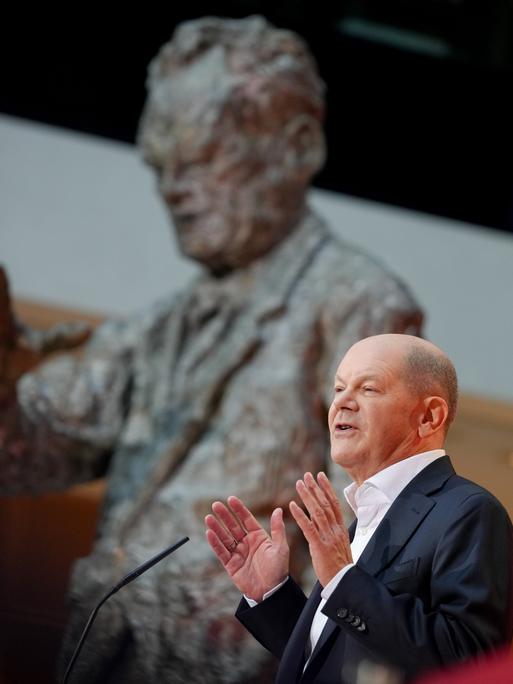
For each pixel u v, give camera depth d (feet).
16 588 71.67
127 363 80.33
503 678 21.83
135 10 99.35
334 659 23.59
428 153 100.17
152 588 66.95
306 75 79.92
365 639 22.40
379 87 100.78
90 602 67.21
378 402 24.91
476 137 100.42
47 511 84.17
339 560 22.94
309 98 79.20
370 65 100.58
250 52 79.61
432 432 24.95
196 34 80.28
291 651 24.59
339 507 23.36
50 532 83.15
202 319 79.61
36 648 57.16
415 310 73.67
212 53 79.82
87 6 98.84
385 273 75.46
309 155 79.15
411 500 24.29
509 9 99.91
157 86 80.28
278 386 72.69
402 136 100.58
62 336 61.77
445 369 25.39
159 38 99.19
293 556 69.10
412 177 100.17
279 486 70.74
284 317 75.31
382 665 22.52
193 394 75.87
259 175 77.71
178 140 77.66
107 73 98.78
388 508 24.57
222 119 77.30
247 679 57.41
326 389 72.95
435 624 22.20
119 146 98.12
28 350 61.41
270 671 58.75
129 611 64.34
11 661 54.85
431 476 24.62
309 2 100.27
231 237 77.10
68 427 77.46
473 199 99.81
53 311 93.86
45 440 75.56
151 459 74.64
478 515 23.43
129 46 99.40
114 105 98.68
